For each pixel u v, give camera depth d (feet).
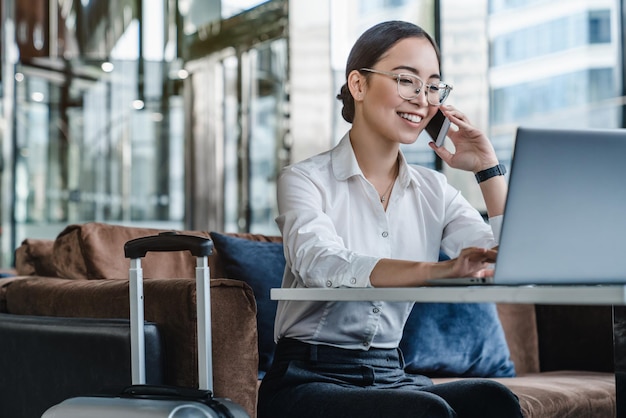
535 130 4.41
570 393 7.93
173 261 8.75
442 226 7.04
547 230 4.47
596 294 3.94
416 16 20.04
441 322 9.43
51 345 7.22
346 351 6.52
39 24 27.66
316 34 21.72
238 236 9.68
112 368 6.66
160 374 6.52
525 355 10.32
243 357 6.64
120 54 27.27
